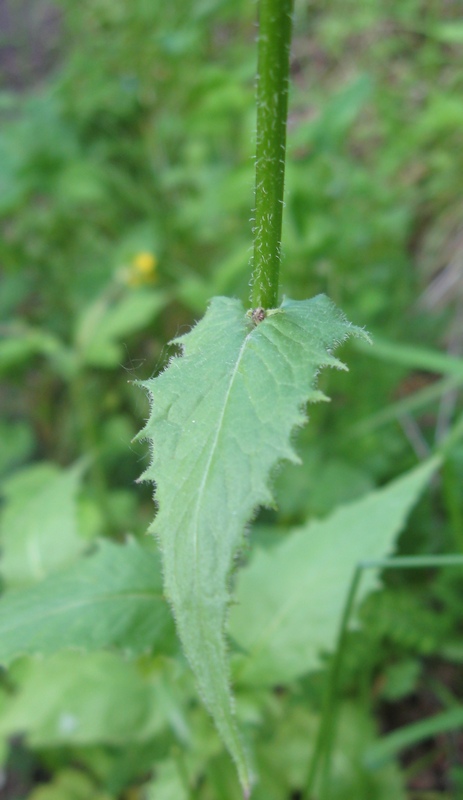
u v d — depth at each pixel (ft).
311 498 1.29
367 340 0.43
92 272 1.86
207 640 0.39
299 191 1.36
